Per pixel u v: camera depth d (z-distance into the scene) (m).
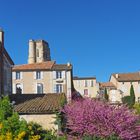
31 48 123.44
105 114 21.06
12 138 19.62
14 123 20.42
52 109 27.52
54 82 77.88
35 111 27.67
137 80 105.62
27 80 78.94
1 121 21.31
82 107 22.64
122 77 107.31
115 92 94.31
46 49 125.56
